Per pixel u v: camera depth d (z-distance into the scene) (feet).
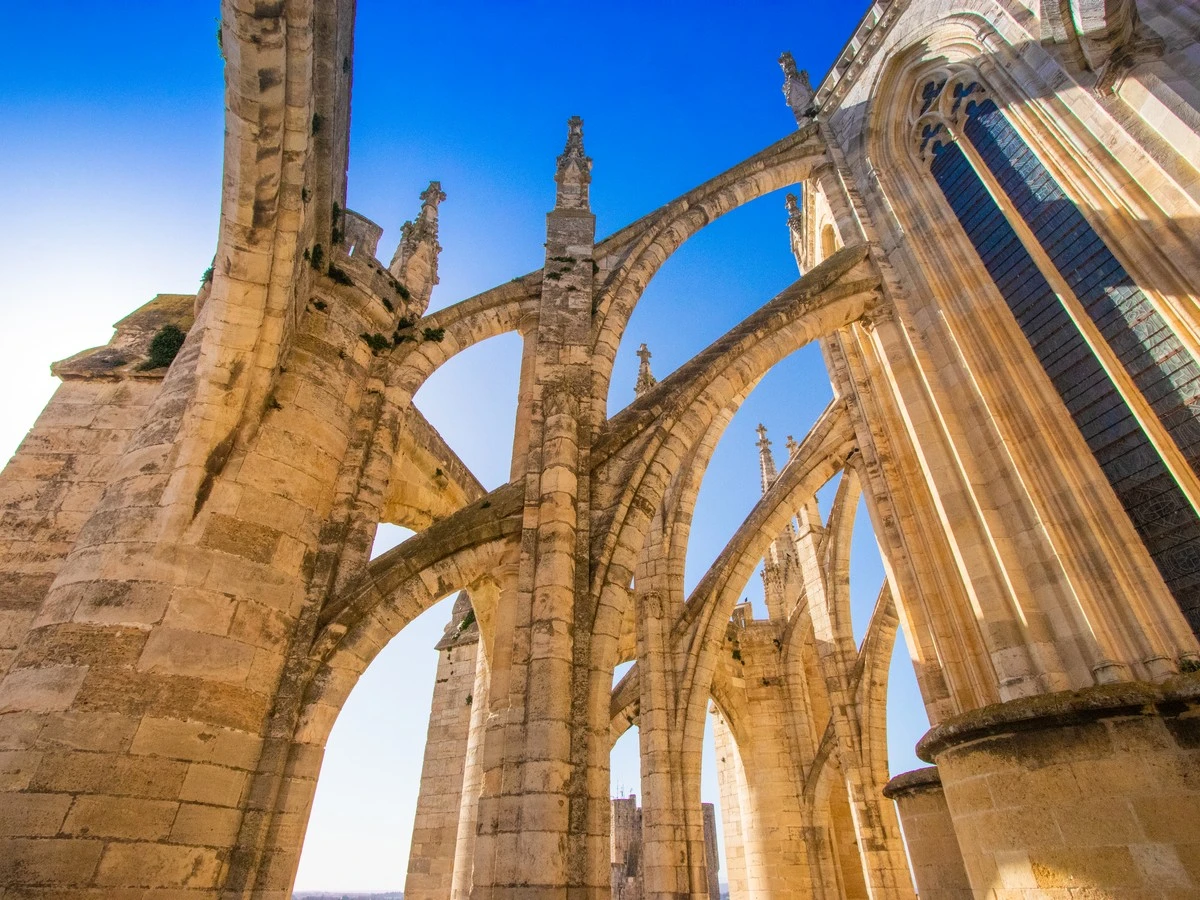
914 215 53.47
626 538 32.76
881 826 59.21
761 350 43.06
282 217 30.32
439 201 53.98
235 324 31.35
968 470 39.45
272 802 26.91
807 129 67.51
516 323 47.60
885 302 49.90
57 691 24.44
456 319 45.88
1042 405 39.86
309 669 30.12
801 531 78.18
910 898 56.44
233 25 24.35
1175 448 33.94
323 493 35.50
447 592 33.12
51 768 22.88
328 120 34.42
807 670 90.58
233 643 28.35
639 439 36.29
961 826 29.71
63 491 36.52
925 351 45.93
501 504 34.30
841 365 60.85
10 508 35.68
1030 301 44.24
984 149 51.34
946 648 40.09
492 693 29.86
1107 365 37.68
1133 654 30.73
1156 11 39.60
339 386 38.50
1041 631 33.55
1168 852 22.76
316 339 38.17
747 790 77.30
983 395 40.88
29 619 32.73
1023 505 36.73
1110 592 32.78
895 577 45.01
